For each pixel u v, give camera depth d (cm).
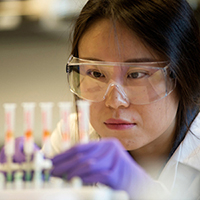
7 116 92
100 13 128
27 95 340
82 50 133
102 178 83
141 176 95
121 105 125
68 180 85
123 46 124
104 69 127
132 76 126
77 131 157
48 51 333
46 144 94
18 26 299
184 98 134
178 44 128
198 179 142
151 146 147
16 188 81
